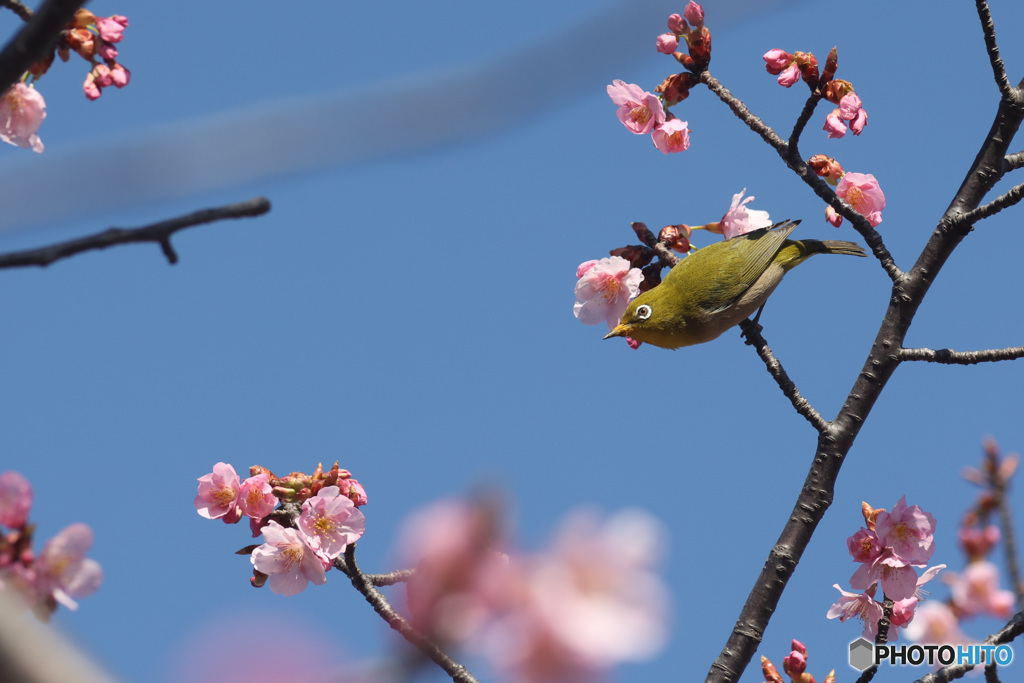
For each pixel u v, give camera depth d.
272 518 9.46
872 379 10.34
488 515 2.38
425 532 2.40
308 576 9.14
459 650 2.45
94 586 6.83
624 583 2.41
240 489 9.52
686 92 11.93
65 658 2.81
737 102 11.71
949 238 10.44
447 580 2.39
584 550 2.41
